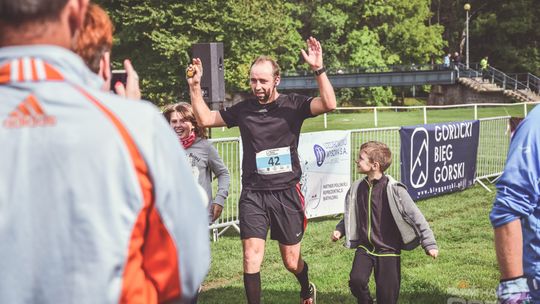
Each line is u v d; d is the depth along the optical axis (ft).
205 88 29.48
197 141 17.34
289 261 17.10
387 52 204.23
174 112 16.99
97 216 4.75
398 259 16.35
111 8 141.59
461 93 186.60
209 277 22.62
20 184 4.72
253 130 16.48
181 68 141.69
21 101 4.87
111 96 5.15
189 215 5.17
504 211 8.36
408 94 220.84
